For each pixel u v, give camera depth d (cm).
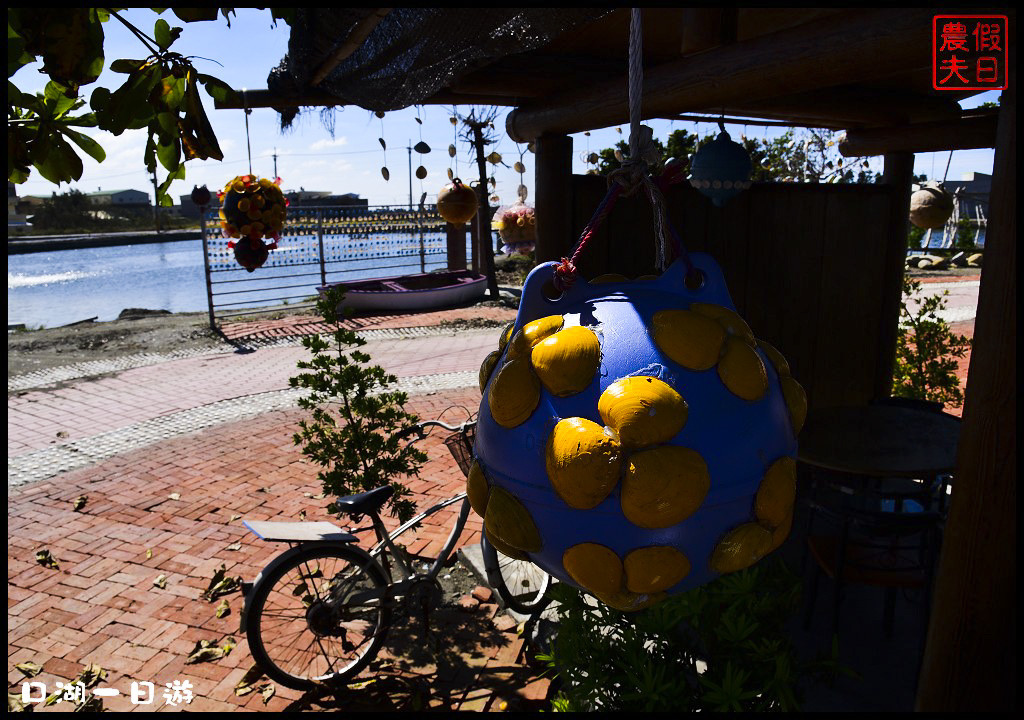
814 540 357
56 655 379
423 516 380
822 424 405
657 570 114
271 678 345
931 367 611
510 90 392
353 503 347
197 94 144
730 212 443
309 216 1677
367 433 418
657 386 114
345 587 347
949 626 163
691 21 285
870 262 515
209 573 464
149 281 2866
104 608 423
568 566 120
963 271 2183
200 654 374
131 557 487
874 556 339
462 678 349
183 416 831
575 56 374
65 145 148
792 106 427
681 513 111
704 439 114
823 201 482
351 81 274
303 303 1714
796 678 230
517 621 391
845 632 351
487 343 1229
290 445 719
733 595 231
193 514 558
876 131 510
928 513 306
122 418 829
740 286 460
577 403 118
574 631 238
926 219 552
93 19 126
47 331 1403
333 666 362
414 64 236
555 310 139
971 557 156
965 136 450
